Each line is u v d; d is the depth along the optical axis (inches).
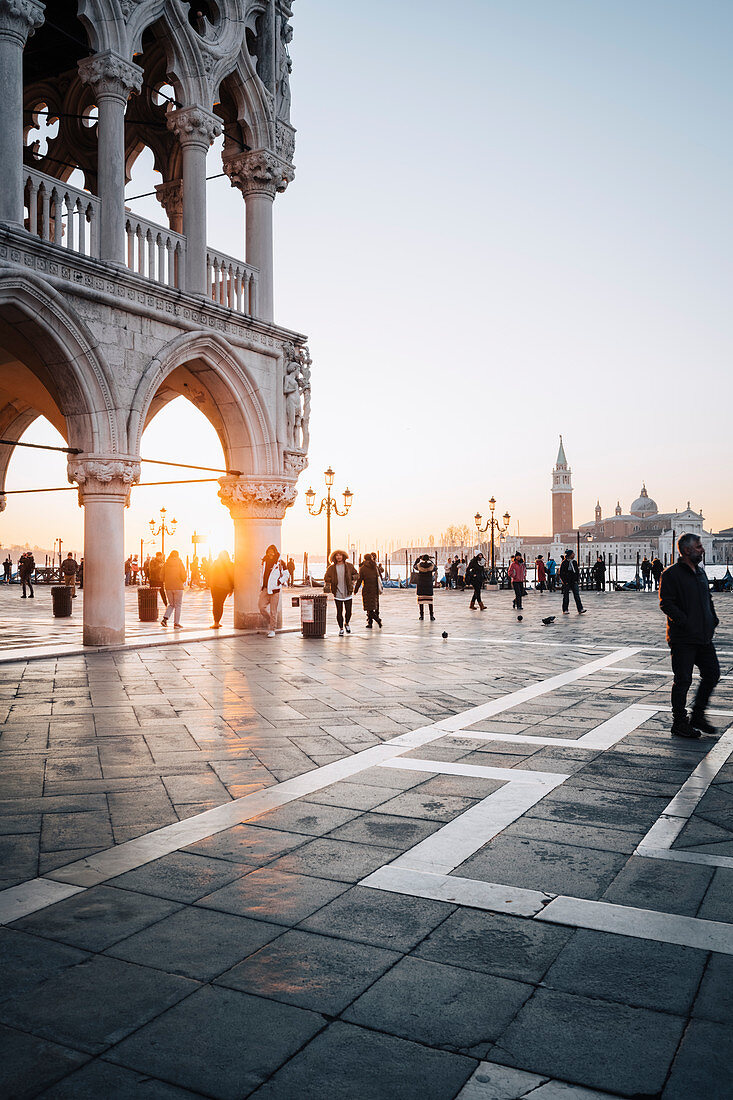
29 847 182.5
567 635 673.6
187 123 600.1
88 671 457.7
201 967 128.9
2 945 136.6
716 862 172.6
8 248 463.5
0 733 297.7
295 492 706.2
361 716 328.2
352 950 134.3
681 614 289.6
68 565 1359.5
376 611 753.6
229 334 629.9
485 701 361.7
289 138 708.0
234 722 316.5
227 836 188.7
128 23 537.6
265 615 663.1
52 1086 100.1
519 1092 98.6
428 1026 112.5
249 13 671.8
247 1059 105.3
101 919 146.1
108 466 533.6
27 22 480.1
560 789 225.5
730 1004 117.5
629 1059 105.0
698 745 278.1
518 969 128.0
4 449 753.6
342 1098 97.7
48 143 721.6
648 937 138.6
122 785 231.0
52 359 514.0
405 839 186.1
